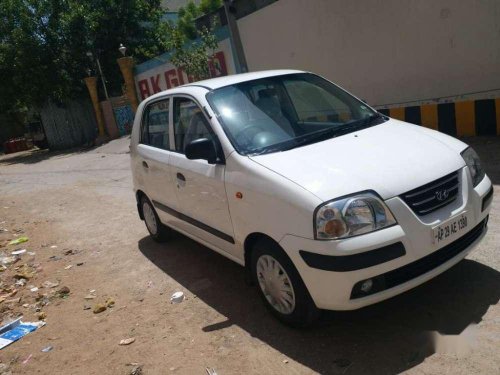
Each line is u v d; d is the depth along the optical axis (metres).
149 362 3.59
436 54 8.05
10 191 12.95
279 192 3.31
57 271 5.91
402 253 3.04
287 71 4.86
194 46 13.45
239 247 3.91
